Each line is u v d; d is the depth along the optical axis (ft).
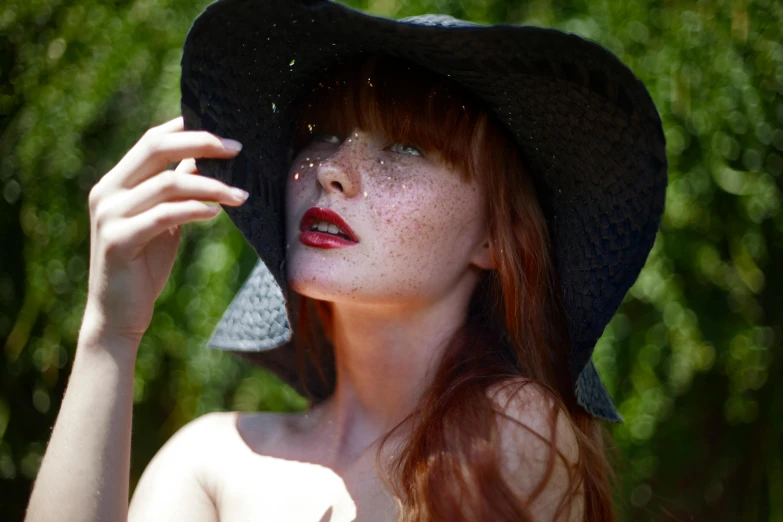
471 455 3.01
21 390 7.79
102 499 3.04
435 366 3.49
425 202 3.29
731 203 6.84
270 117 3.49
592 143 3.32
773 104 6.71
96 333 3.18
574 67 3.08
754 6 6.59
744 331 6.97
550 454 3.07
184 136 3.05
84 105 6.88
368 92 3.34
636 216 3.30
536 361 3.53
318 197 3.32
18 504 7.86
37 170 7.10
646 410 6.66
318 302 3.87
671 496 7.52
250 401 6.75
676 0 6.57
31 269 7.14
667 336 6.71
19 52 7.14
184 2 6.82
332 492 3.35
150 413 7.43
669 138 6.46
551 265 3.64
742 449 7.59
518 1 6.60
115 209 3.12
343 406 3.61
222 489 3.51
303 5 2.96
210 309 6.53
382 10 6.40
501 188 3.48
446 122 3.35
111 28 6.89
